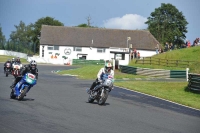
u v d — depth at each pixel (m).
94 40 103.44
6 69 35.66
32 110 14.79
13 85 18.06
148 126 13.21
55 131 10.98
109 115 15.02
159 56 64.06
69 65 83.50
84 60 88.25
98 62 88.62
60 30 105.81
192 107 21.52
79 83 32.66
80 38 103.94
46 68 62.84
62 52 102.19
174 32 118.31
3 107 15.06
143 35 105.38
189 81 31.20
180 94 28.81
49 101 18.28
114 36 104.94
